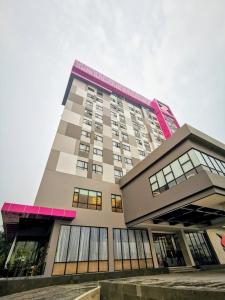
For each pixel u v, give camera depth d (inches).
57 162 686.5
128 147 1027.3
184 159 502.3
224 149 576.7
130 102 1492.4
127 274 523.8
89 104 1099.3
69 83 1248.2
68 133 826.2
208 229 814.5
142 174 655.8
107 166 823.1
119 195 737.0
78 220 570.9
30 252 541.3
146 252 622.2
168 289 177.0
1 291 370.9
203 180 423.8
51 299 283.3
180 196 469.4
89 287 354.6
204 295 143.6
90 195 663.1
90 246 541.3
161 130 1456.7
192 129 520.4
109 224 622.2
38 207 490.0
